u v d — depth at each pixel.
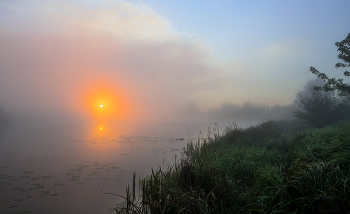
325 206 3.53
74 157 10.41
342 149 5.21
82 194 5.67
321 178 3.89
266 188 4.38
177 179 4.92
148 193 4.62
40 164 8.95
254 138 11.12
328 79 12.98
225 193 4.14
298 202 3.83
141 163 9.16
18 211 4.68
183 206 3.57
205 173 4.70
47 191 5.88
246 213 3.60
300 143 7.54
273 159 6.30
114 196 5.55
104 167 8.50
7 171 7.81
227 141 10.34
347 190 3.54
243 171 5.57
